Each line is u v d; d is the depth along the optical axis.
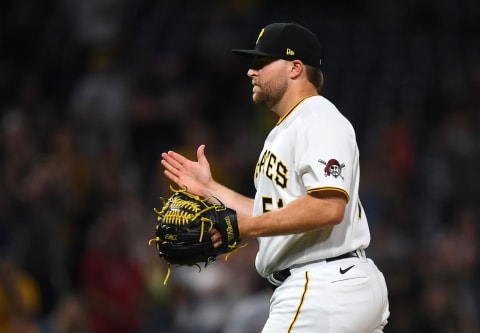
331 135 18.20
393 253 43.56
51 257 37.97
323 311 18.17
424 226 53.88
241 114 59.16
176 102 54.69
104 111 49.41
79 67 57.12
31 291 35.94
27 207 40.12
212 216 17.97
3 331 32.34
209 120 56.81
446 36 80.31
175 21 73.88
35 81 56.81
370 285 18.59
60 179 40.09
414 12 82.81
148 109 52.25
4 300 32.44
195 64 60.50
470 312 43.59
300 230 17.67
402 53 75.94
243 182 51.69
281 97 19.25
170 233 18.16
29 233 38.03
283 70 19.16
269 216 17.77
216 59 60.31
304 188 18.61
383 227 47.78
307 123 18.47
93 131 48.72
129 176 49.50
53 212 38.75
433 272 42.94
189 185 20.81
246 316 34.25
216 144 53.34
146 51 65.75
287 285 18.67
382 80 70.94
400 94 68.81
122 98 50.38
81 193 43.56
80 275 40.62
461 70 72.06
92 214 42.91
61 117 52.47
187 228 18.00
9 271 32.78
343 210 17.78
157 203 47.72
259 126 57.00
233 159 52.16
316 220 17.59
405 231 51.28
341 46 75.62
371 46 76.38
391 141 58.06
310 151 18.09
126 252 39.50
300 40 19.16
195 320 38.78
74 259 41.56
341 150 18.09
